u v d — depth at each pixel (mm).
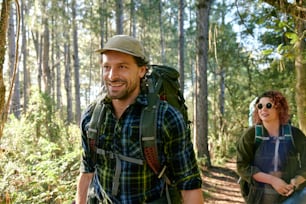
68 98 25719
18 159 5594
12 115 7887
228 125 16672
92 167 2143
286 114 2676
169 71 2156
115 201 1892
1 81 2543
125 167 1852
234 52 15961
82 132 2059
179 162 1859
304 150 2607
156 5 30656
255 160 2715
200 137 12102
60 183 4789
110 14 25328
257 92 14516
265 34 9898
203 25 12133
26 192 4586
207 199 7797
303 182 2568
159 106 1835
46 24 19344
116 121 1881
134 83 1858
